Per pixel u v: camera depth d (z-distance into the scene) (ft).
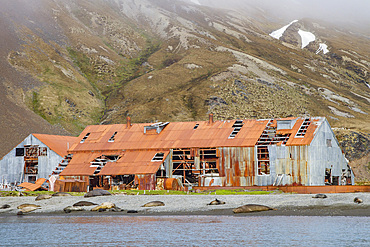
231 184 311.27
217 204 224.74
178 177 330.13
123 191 294.46
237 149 314.76
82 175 331.16
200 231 168.96
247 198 239.09
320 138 311.88
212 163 340.59
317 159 305.12
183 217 202.18
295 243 144.46
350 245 139.54
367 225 167.94
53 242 161.07
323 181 308.40
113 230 178.29
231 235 159.63
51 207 243.19
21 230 185.37
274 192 282.97
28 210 234.58
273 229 167.22
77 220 205.46
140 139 350.64
